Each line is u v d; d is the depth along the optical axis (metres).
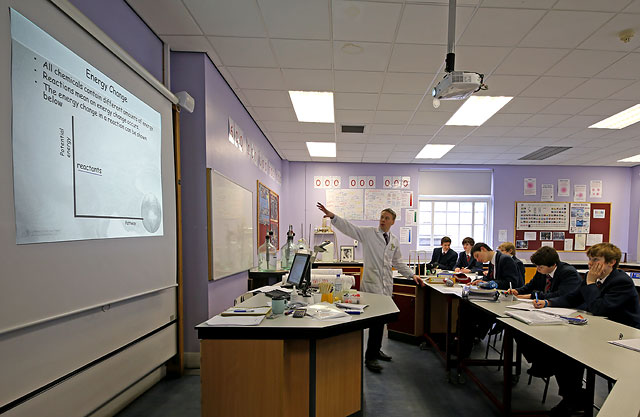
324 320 1.69
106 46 1.71
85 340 1.56
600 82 3.03
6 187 1.16
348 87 3.22
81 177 1.52
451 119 4.12
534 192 6.79
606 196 6.81
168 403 2.15
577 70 2.82
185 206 2.70
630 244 6.75
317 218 6.77
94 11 1.77
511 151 5.67
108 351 1.73
